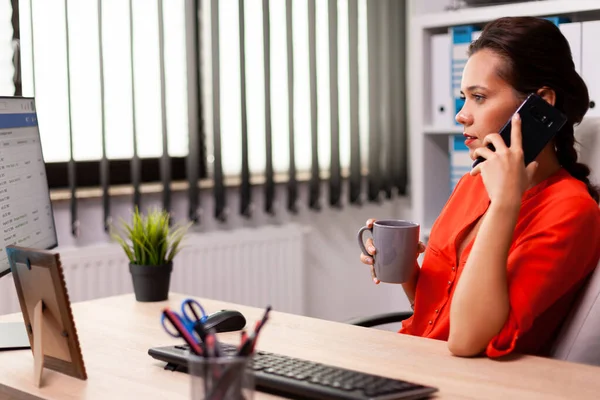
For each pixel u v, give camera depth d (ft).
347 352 4.29
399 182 11.76
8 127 5.00
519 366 4.00
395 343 4.48
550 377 3.81
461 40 8.79
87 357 4.31
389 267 4.70
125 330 4.93
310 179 10.78
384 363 4.07
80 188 9.10
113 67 9.01
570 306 4.78
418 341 4.52
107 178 8.88
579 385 3.67
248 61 10.12
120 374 3.98
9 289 8.04
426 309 5.38
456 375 3.85
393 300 12.19
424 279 5.44
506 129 4.53
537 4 8.20
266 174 10.32
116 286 8.98
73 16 8.61
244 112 9.98
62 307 3.84
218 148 9.81
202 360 2.80
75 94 8.72
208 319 4.79
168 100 9.57
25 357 4.42
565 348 4.66
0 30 7.95
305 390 3.43
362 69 11.30
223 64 9.95
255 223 10.50
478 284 4.22
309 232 10.94
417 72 9.29
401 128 11.66
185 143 9.77
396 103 11.59
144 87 9.34
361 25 11.20
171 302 5.79
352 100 11.08
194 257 9.64
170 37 9.49
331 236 11.43
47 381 3.94
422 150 9.38
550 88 4.69
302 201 11.00
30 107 5.42
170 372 4.00
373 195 11.45
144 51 9.27
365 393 3.31
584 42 7.93
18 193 5.08
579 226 4.48
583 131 5.44
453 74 8.92
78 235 8.91
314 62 10.61
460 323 4.20
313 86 10.64
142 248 5.78
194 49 9.55
